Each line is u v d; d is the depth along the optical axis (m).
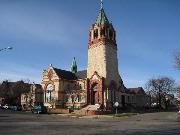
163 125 33.94
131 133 24.12
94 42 80.31
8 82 123.81
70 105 80.81
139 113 68.50
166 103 110.62
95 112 64.06
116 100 77.31
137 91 104.75
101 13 81.94
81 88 82.31
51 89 84.69
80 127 30.11
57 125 32.25
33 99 91.88
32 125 31.42
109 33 80.38
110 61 78.38
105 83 75.19
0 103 114.06
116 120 46.50
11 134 22.23
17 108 84.94
